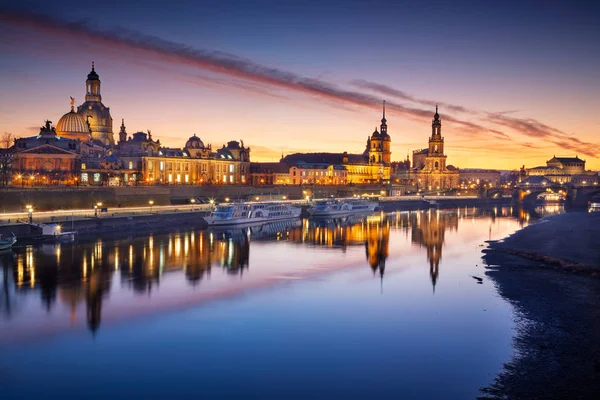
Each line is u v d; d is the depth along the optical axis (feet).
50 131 638.53
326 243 391.65
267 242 393.09
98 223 428.97
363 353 154.20
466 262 303.07
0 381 135.64
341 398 127.13
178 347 158.71
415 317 188.75
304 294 222.89
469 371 140.87
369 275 264.11
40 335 167.63
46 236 367.66
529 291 225.35
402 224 572.10
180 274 261.65
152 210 540.93
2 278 244.42
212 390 131.54
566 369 141.38
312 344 161.58
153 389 131.85
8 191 455.22
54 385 133.69
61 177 577.43
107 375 139.33
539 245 353.72
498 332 171.12
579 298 212.84
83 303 203.92
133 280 245.24
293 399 126.93
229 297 216.33
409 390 130.82
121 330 173.17
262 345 160.86
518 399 124.77
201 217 546.26
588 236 378.73
